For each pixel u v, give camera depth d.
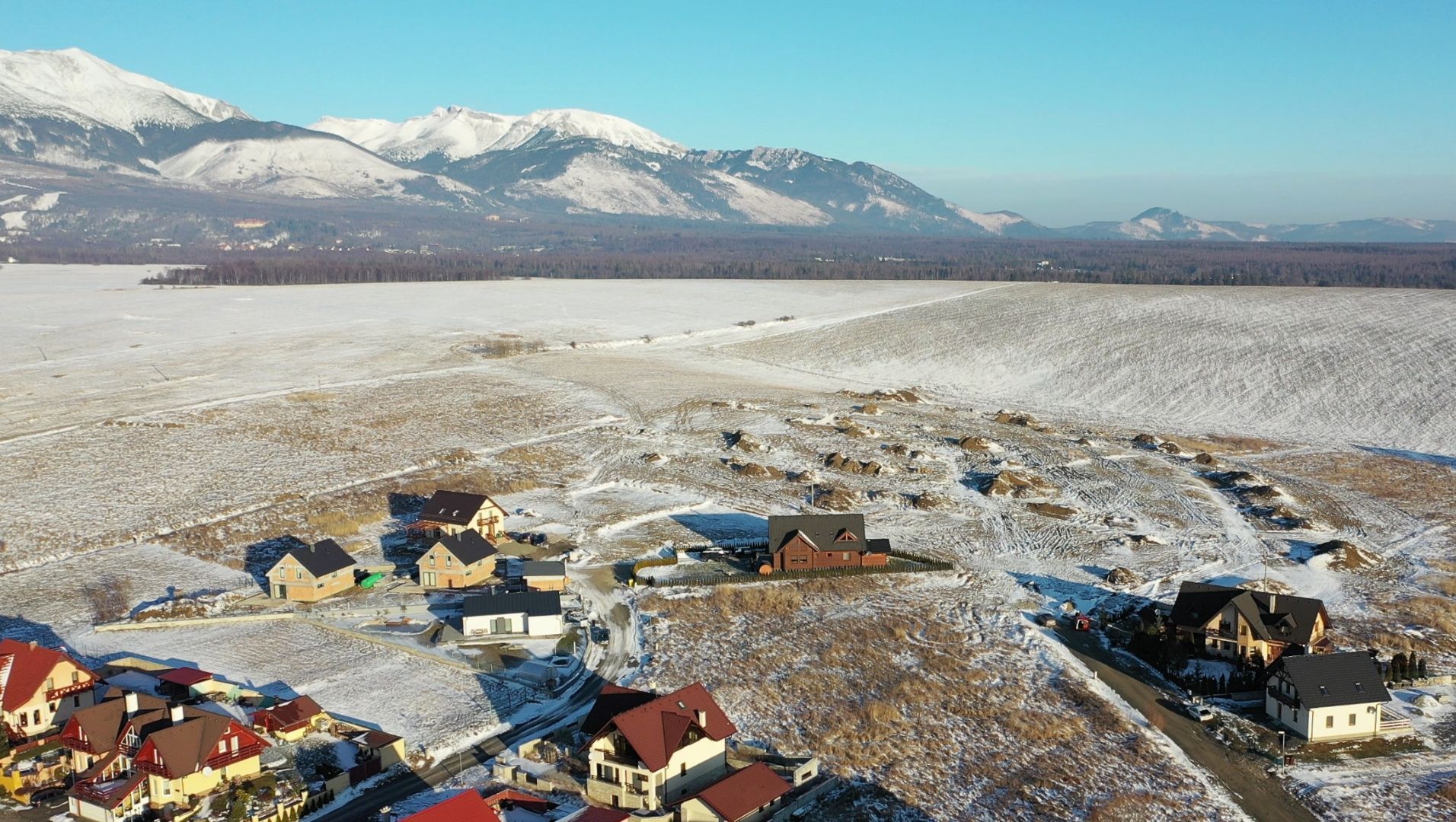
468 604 68.19
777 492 103.06
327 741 52.53
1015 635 68.50
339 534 88.19
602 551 85.38
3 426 115.75
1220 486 108.88
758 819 45.34
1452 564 84.44
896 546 87.62
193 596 73.81
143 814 45.66
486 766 50.69
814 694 59.41
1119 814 47.19
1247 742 54.25
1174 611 67.88
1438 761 52.28
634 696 50.47
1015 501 101.81
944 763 51.84
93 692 55.19
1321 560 83.56
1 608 70.88
